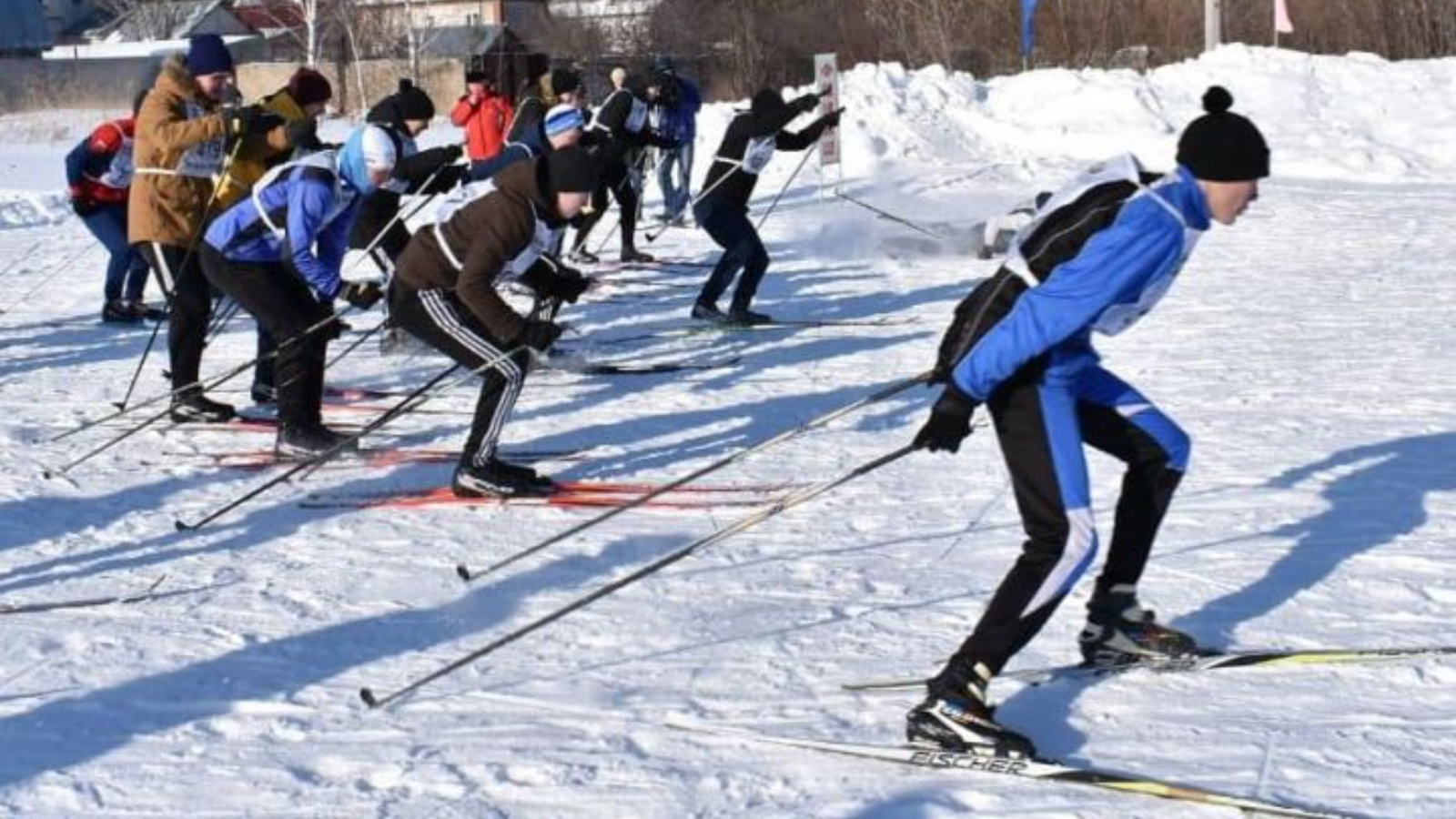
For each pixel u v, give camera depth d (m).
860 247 13.48
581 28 33.75
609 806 3.34
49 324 10.55
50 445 6.99
